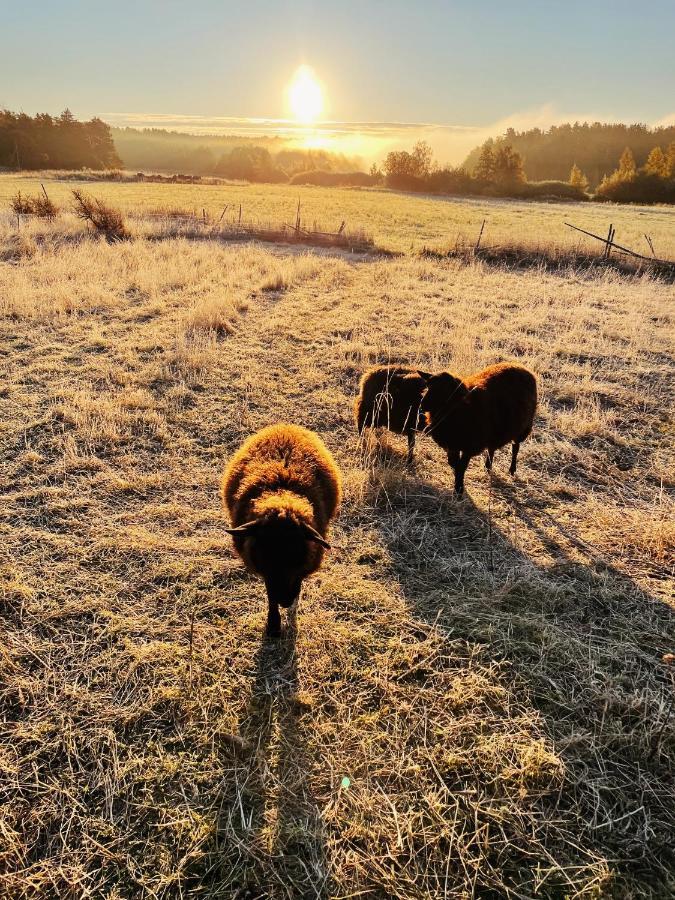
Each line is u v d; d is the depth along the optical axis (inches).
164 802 123.3
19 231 760.3
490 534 219.0
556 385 361.7
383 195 2393.0
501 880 111.2
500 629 171.0
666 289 627.2
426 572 197.2
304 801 124.6
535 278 674.2
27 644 160.4
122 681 151.1
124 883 109.8
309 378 365.1
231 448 278.1
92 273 575.2
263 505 153.4
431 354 398.6
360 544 210.7
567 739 136.6
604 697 147.7
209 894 108.1
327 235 907.4
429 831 119.1
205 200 1539.1
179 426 297.9
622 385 366.3
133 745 135.3
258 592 184.5
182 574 189.9
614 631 171.8
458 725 141.4
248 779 128.3
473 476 263.3
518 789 127.0
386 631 171.0
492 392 236.8
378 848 116.6
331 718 143.6
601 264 731.4
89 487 238.8
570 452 281.1
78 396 316.8
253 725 141.3
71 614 172.1
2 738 135.9
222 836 117.9
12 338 412.5
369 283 621.9
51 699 145.5
